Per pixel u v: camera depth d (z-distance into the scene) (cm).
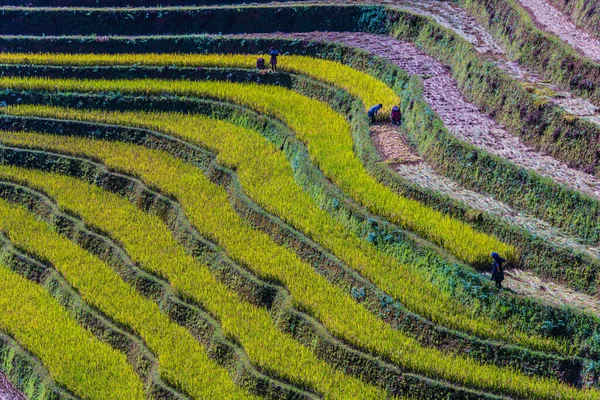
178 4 6109
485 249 3158
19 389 3344
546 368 2733
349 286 3300
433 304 3041
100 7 6169
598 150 3478
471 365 2792
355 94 4591
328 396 2830
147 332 3362
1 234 4188
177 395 3042
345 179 3806
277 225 3719
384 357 2908
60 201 4269
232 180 4156
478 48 4678
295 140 4347
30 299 3728
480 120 4047
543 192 3334
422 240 3309
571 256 2989
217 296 3459
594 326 2741
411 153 3972
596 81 3894
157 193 4222
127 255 3844
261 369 3028
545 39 4325
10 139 4856
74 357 3338
